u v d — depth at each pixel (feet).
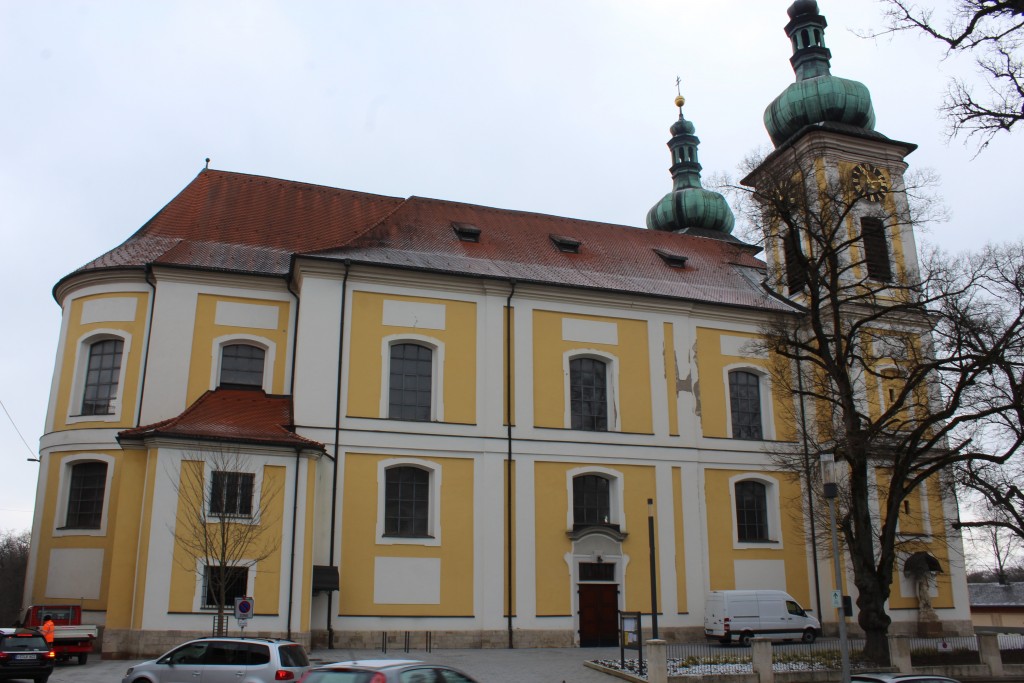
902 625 126.11
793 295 141.90
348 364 108.68
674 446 121.70
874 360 100.63
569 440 116.37
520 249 130.93
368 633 101.04
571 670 83.87
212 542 87.45
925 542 126.82
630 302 124.47
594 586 112.57
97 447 106.73
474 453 111.45
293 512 96.37
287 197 132.67
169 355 109.29
